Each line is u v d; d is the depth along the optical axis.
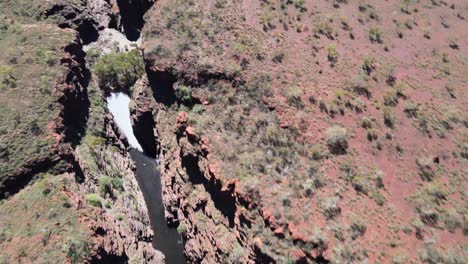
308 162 51.50
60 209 51.44
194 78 62.59
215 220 52.81
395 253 42.56
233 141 54.81
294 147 53.22
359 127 55.47
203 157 54.97
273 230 45.31
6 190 54.47
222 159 52.81
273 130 54.56
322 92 59.41
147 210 65.31
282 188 48.69
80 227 50.12
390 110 57.34
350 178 49.69
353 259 42.25
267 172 50.59
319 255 42.75
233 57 63.81
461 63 66.69
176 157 61.31
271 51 65.19
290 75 61.72
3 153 56.34
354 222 45.16
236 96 59.94
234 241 49.59
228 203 51.66
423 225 45.03
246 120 56.97
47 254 46.97
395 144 53.72
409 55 67.06
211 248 52.41
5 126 59.28
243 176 50.59
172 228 62.53
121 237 55.12
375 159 52.19
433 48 68.94
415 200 47.38
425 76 63.78
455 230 44.50
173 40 67.50
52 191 53.44
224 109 58.91
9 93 63.69
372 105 58.47
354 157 52.16
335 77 61.94
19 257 46.69
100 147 66.69
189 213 57.53
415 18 74.50
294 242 44.09
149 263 56.84
